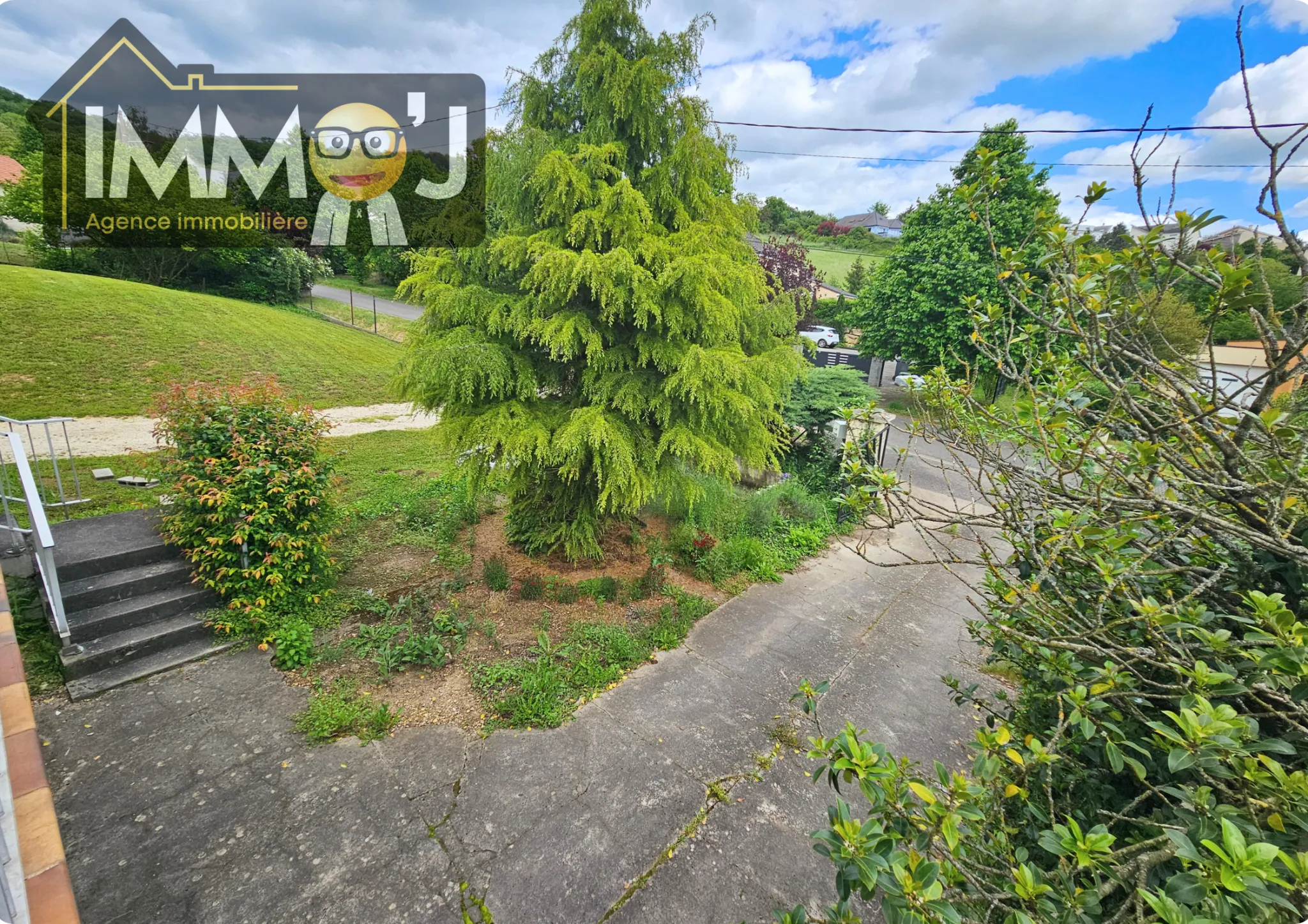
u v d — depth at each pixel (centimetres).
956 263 1591
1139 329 195
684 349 515
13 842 187
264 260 2062
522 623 505
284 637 439
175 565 474
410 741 367
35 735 230
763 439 581
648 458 521
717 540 693
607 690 433
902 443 1338
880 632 552
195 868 276
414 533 654
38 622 423
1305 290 153
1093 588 199
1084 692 168
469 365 461
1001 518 215
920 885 130
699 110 519
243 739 358
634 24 504
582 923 264
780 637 530
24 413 847
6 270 1333
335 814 310
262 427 496
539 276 447
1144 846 153
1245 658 166
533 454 512
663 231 518
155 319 1310
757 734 396
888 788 150
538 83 525
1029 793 195
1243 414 161
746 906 277
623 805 329
